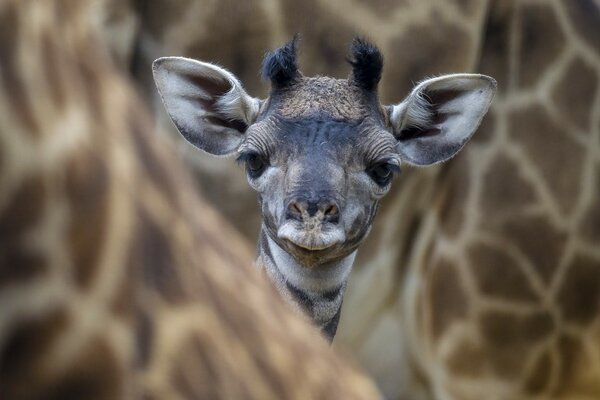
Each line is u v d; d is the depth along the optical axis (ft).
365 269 40.24
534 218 40.24
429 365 41.04
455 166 40.73
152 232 6.39
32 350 5.80
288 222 30.48
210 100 36.09
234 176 37.93
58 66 6.12
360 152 32.71
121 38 36.52
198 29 37.09
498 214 40.29
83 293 5.92
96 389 5.90
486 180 40.40
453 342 40.60
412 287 41.06
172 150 6.95
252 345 7.00
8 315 5.77
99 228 6.01
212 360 6.57
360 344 41.01
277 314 7.48
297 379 7.25
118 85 6.48
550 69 40.45
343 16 37.88
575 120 40.45
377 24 38.34
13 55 5.91
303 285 33.14
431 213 40.88
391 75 38.78
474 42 39.63
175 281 6.51
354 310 40.45
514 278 40.34
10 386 5.78
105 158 6.13
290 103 33.58
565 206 40.34
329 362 7.79
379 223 40.09
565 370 40.96
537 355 40.65
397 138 36.17
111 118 6.31
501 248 40.24
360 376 8.16
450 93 36.40
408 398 41.39
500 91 40.37
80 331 5.89
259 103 35.73
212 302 6.79
